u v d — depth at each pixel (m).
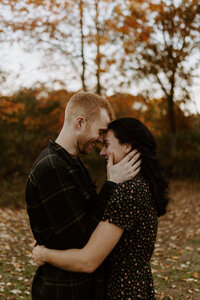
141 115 7.09
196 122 10.41
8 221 6.59
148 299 1.48
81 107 1.58
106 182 1.49
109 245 1.38
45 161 1.48
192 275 3.94
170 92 7.84
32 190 1.51
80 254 1.38
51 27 5.97
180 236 5.71
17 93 6.87
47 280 1.49
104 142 1.64
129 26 5.90
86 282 1.47
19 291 3.46
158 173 1.55
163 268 4.27
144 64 6.62
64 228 1.41
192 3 6.18
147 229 1.46
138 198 1.42
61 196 1.42
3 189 8.42
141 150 1.57
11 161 9.35
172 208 7.70
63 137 1.63
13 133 9.68
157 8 5.95
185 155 10.77
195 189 9.30
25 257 4.64
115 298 1.43
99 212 1.44
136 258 1.46
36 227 1.53
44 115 7.69
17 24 5.81
